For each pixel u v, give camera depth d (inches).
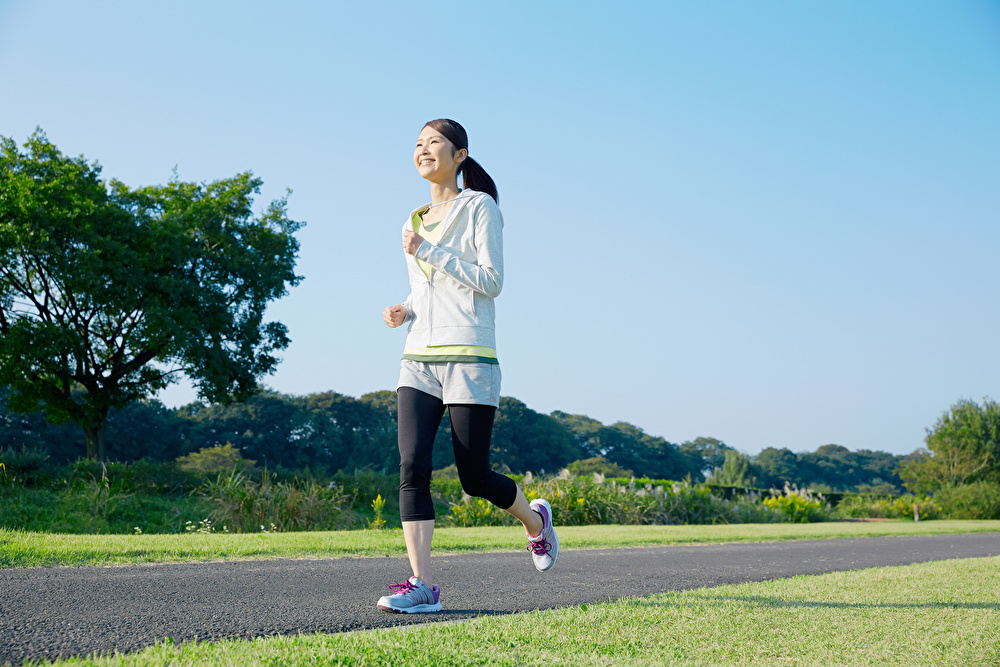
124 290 855.7
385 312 109.9
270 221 1087.0
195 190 1059.3
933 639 78.5
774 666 66.6
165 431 2144.4
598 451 3363.7
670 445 3656.5
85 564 139.3
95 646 72.4
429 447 103.5
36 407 957.8
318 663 61.9
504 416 2741.1
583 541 264.2
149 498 563.5
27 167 874.1
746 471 2608.3
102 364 964.6
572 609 94.9
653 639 76.8
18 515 473.1
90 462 596.7
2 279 880.3
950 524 605.0
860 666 67.0
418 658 64.7
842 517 802.2
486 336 104.2
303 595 110.7
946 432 1365.7
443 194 113.8
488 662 64.2
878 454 4197.8
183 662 61.2
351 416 2504.9
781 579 137.7
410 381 104.3
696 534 330.3
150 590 108.6
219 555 163.5
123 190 990.4
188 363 940.0
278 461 2322.8
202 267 1001.5
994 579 137.0
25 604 92.6
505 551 215.5
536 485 569.9
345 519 508.1
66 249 847.7
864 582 131.3
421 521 101.1
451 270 102.5
